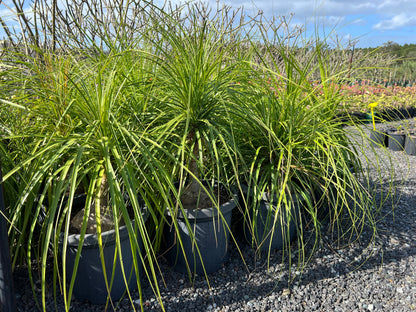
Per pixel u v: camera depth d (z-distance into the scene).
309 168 2.26
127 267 1.69
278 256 2.13
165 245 1.96
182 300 1.74
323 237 2.36
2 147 1.73
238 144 2.14
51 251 1.95
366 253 2.21
